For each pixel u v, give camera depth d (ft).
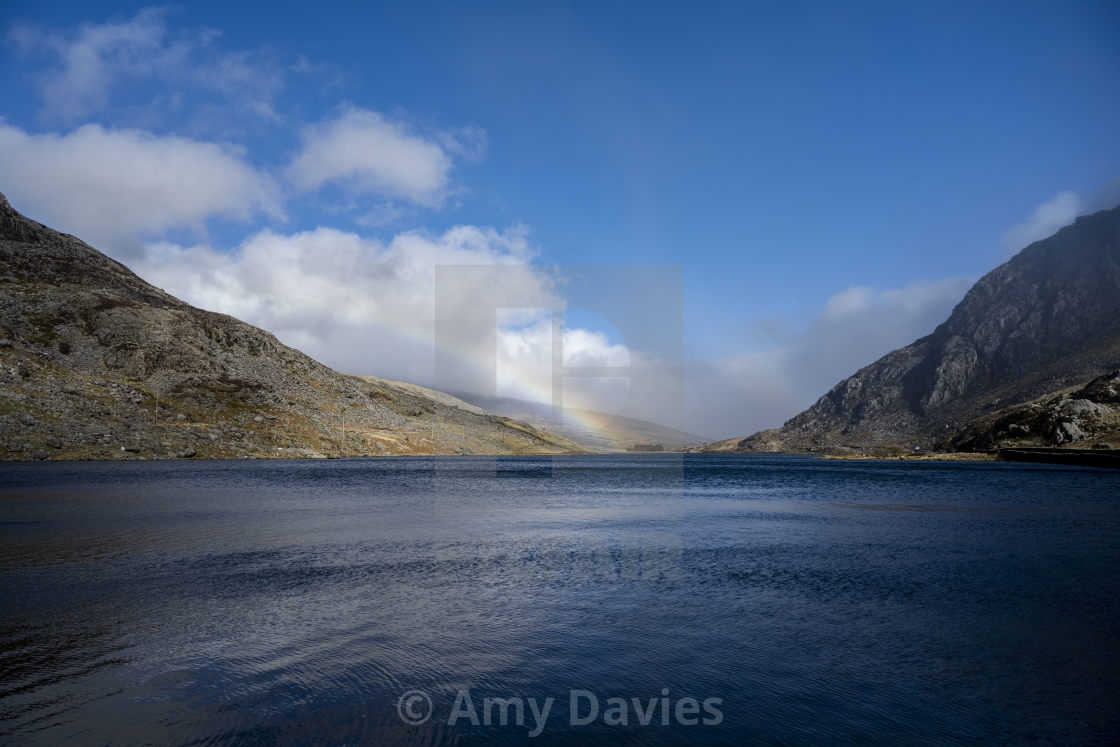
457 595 76.48
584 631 62.23
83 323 556.51
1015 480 343.67
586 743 39.29
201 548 107.04
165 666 51.62
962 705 45.88
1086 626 65.72
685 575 90.27
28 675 49.24
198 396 543.39
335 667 51.72
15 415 390.63
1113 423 565.94
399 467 416.46
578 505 194.70
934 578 89.61
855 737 40.83
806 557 106.93
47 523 132.67
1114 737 41.14
